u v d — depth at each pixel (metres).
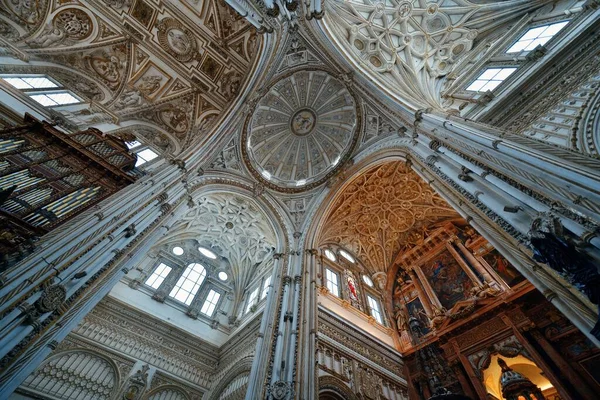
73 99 12.75
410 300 14.59
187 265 16.86
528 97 8.86
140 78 14.52
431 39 15.24
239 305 16.78
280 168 15.91
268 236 17.39
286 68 13.72
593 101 6.72
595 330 3.89
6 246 5.54
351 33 13.73
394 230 16.55
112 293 12.84
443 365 10.91
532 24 12.20
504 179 6.17
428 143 9.26
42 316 5.36
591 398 7.07
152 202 9.36
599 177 4.35
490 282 11.34
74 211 7.29
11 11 11.55
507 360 9.86
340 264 15.67
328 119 15.18
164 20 13.45
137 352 11.83
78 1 12.48
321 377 9.12
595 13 8.48
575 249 4.12
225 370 12.77
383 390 10.52
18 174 7.15
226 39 13.86
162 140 14.93
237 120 14.12
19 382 4.71
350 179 14.05
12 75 10.59
